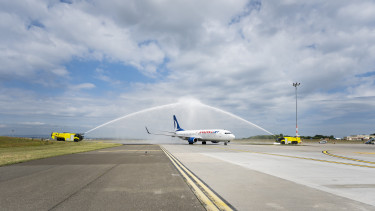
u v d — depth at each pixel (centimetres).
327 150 3338
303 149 3597
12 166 1416
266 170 1261
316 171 1227
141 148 3728
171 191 768
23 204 612
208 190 784
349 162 1684
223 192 755
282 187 832
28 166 1416
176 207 589
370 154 2533
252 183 905
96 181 940
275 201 648
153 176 1061
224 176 1065
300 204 617
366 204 617
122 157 2041
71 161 1705
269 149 3550
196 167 1380
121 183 900
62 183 898
